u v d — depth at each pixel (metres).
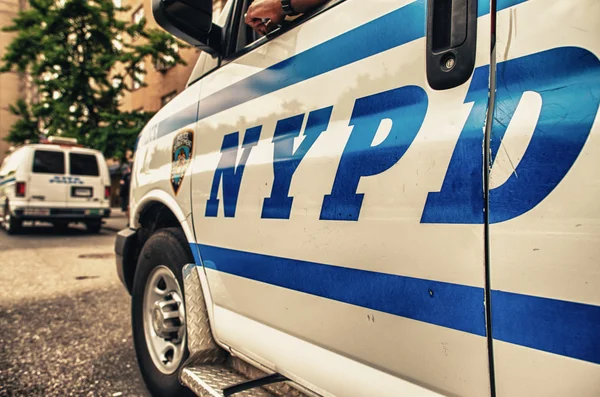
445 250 0.90
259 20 1.51
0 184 11.43
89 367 2.64
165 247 2.08
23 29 14.34
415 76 1.00
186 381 1.61
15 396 2.25
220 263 1.63
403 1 1.05
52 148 9.95
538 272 0.76
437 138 0.93
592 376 0.70
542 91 0.78
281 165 1.34
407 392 0.97
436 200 0.92
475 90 0.88
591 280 0.70
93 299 4.21
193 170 1.83
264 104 1.46
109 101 14.60
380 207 1.04
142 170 2.39
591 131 0.72
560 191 0.74
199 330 1.74
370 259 1.06
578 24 0.75
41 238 9.45
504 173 0.81
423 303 0.94
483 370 0.84
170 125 2.11
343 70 1.18
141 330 2.31
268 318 1.39
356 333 1.09
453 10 0.92
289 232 1.29
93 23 13.91
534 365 0.76
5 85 36.12
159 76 16.17
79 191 10.16
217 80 1.76
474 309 0.85
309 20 1.33
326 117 1.22
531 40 0.80
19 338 3.12
